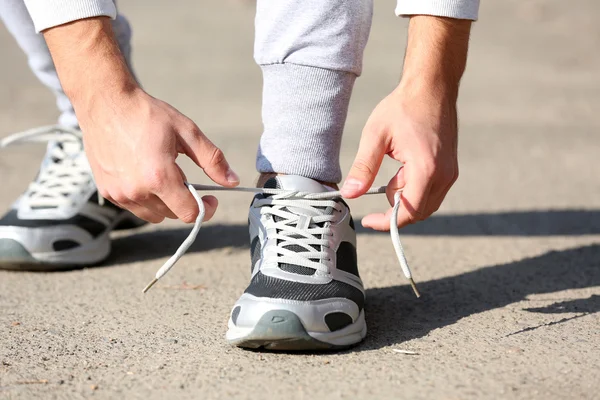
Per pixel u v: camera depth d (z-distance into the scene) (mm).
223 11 8227
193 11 8211
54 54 1299
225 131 3598
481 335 1401
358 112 4020
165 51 6000
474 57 5777
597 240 2082
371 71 5168
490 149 3348
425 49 1322
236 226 2320
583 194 2631
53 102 4207
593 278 1743
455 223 2312
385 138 1304
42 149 3365
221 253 2043
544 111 4121
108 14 1286
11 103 4176
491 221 2320
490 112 4105
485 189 2730
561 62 5570
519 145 3408
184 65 5430
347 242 1475
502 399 1133
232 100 4309
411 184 1272
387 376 1224
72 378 1253
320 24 1435
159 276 1267
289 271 1374
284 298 1312
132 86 1279
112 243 2162
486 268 1855
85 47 1271
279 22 1443
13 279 1849
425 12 1311
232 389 1190
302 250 1410
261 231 1458
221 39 6562
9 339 1438
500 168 3029
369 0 1494
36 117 3785
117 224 2172
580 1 8328
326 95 1458
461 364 1266
